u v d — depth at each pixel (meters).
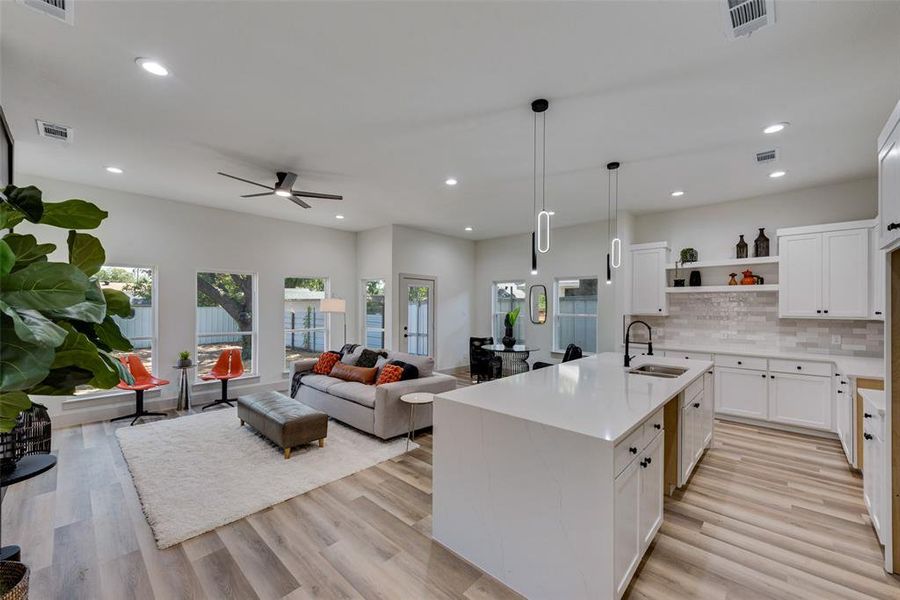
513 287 7.83
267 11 1.83
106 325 1.65
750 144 3.32
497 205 5.43
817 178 4.18
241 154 3.58
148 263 5.00
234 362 5.51
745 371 4.45
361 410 4.17
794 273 4.36
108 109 2.75
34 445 3.16
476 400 2.26
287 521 2.54
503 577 1.99
